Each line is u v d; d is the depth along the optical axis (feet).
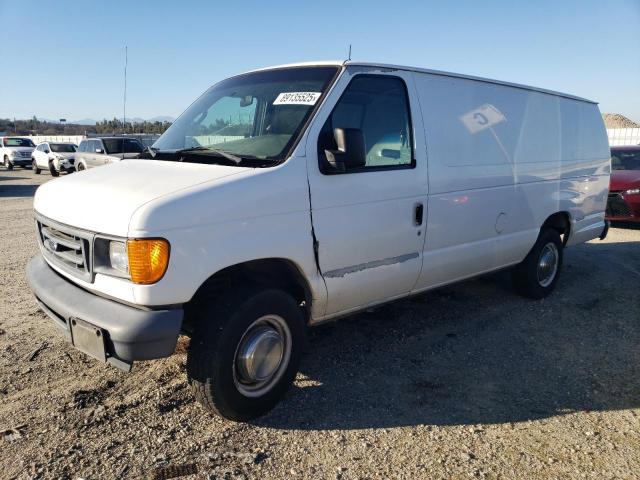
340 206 11.83
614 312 18.58
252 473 9.52
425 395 12.50
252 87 13.55
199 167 11.09
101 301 9.82
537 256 19.08
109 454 9.84
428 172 13.91
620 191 33.76
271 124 12.08
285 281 12.09
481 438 10.78
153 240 9.11
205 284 10.69
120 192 10.07
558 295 20.44
